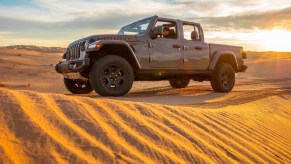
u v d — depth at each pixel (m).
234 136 3.76
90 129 2.62
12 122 2.34
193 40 9.06
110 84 7.16
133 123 3.04
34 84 13.55
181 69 8.64
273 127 5.09
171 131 3.17
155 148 2.67
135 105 3.54
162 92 9.63
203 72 9.19
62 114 2.75
